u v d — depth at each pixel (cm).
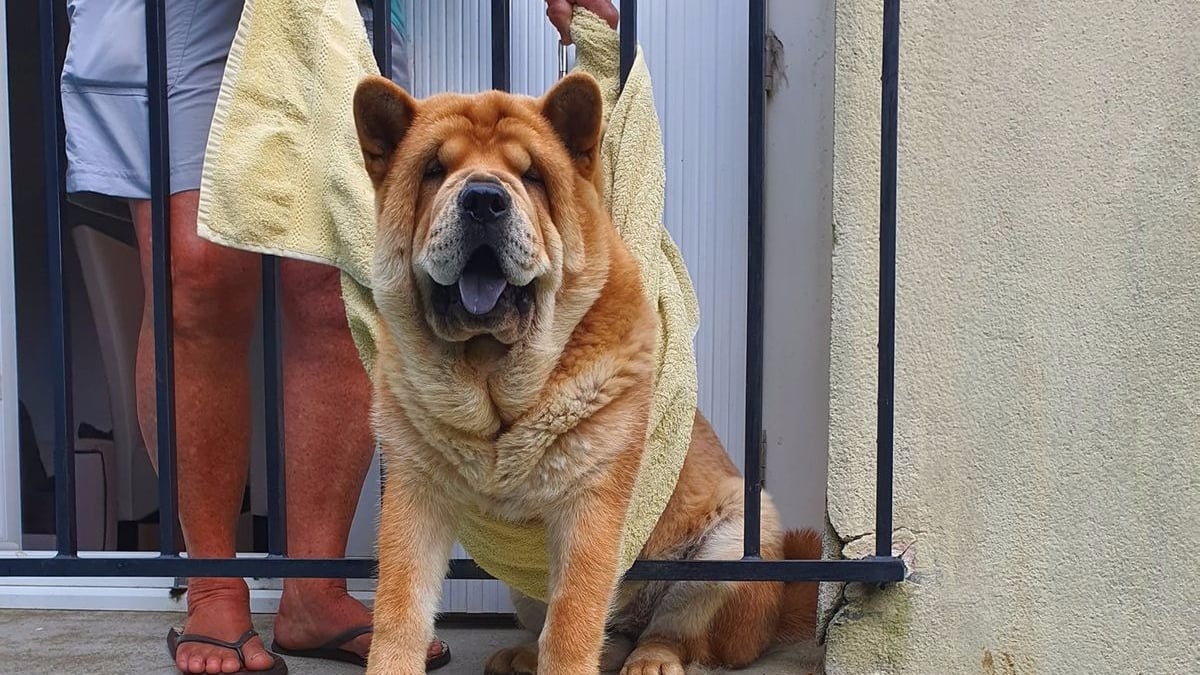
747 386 225
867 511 237
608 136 227
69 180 242
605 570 193
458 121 193
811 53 301
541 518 205
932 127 229
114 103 243
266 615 311
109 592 313
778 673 241
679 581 234
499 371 187
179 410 240
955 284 231
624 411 195
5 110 321
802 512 310
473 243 175
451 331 184
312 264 246
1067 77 226
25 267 379
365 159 198
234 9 251
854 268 237
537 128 197
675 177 314
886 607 231
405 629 190
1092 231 227
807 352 308
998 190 229
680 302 226
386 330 203
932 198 230
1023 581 231
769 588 241
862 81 235
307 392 250
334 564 217
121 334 385
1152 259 225
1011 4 227
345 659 250
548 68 317
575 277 192
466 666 256
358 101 194
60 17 373
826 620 239
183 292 238
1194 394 225
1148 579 228
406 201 193
